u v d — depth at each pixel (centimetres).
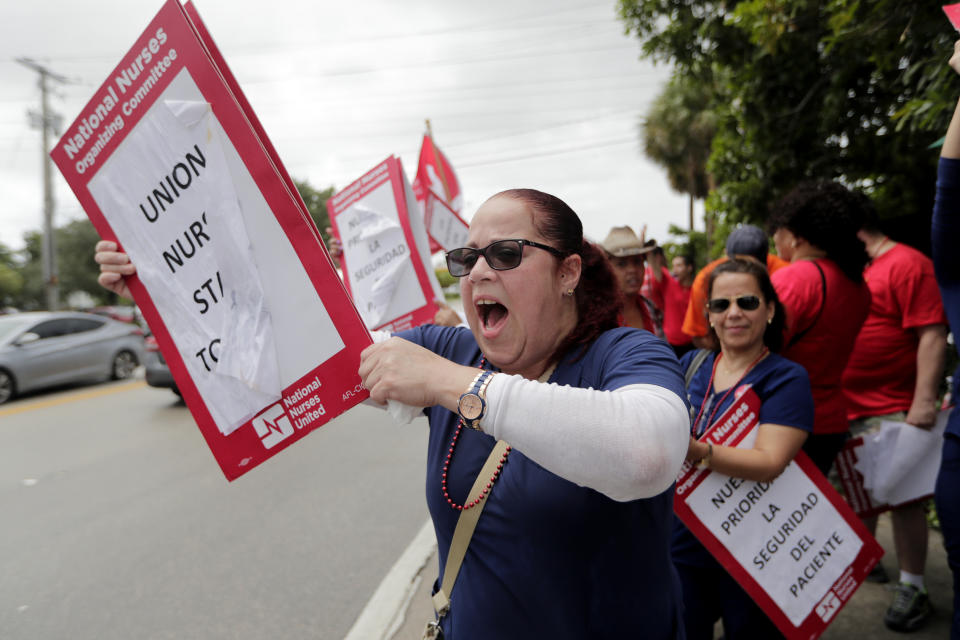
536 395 96
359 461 597
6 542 441
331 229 359
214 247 124
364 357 111
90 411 913
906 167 462
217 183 121
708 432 208
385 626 304
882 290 291
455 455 127
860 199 288
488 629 122
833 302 243
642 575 121
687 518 203
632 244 322
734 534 203
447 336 155
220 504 496
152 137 124
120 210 131
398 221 318
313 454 632
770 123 519
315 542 411
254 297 122
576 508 114
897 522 274
